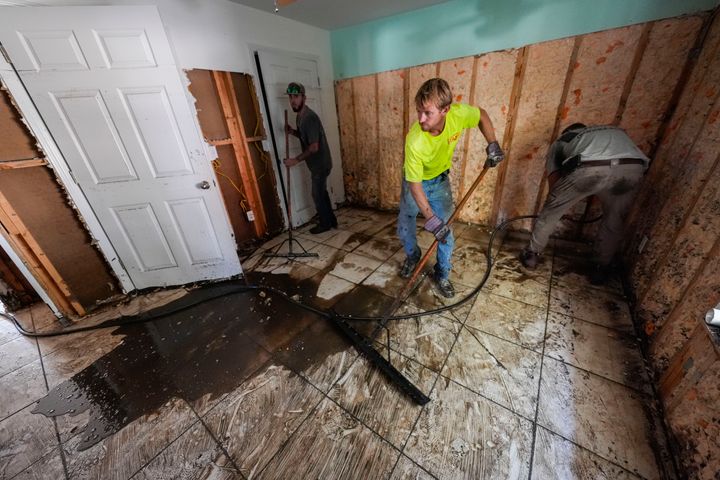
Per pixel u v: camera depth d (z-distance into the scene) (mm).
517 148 2480
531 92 2268
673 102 1844
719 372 855
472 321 1655
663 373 1189
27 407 1333
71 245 1820
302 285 2125
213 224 2062
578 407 1168
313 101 3066
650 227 1689
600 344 1452
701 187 1269
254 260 2523
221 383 1394
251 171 2641
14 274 2020
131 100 1633
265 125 2641
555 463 996
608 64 1959
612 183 1571
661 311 1349
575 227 2447
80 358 1604
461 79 2506
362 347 1490
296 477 1012
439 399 1237
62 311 1859
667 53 1780
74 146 1647
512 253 2344
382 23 2709
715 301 1000
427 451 1057
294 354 1532
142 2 1757
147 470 1062
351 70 3109
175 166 1845
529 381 1286
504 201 2705
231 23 2229
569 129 1811
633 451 1015
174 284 2201
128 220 1916
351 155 3564
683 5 1667
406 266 2125
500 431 1103
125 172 1782
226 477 1023
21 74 1435
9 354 1655
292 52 2721
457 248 2480
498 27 2225
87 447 1150
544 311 1692
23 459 1124
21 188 1595
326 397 1285
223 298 2039
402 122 3008
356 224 3197
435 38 2514
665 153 1739
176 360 1550
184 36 1994
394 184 3377
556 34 2051
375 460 1043
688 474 895
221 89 2271
